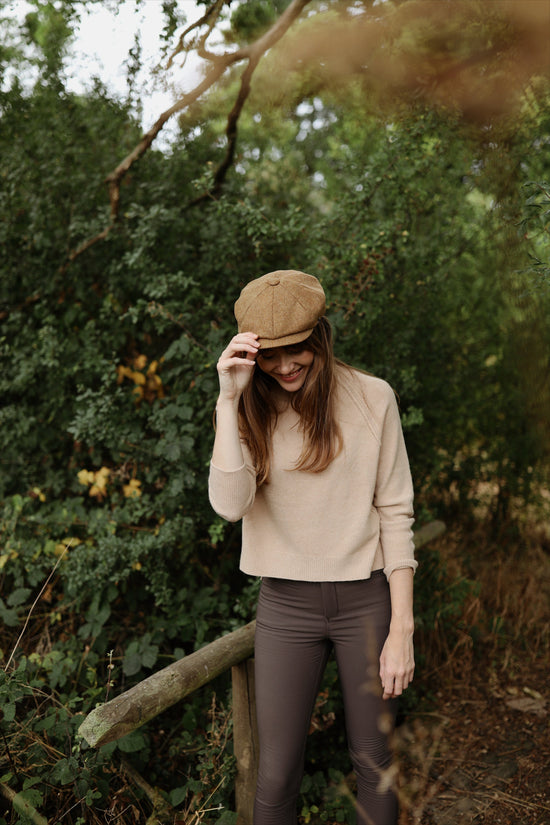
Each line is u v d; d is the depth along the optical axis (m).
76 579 2.61
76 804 1.88
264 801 1.69
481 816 2.31
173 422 2.90
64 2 2.80
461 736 2.79
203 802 2.11
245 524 1.72
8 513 2.96
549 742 2.71
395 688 1.63
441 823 2.28
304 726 1.72
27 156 3.31
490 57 2.42
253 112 3.22
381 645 1.67
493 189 2.94
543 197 1.82
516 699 3.04
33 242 3.29
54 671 2.36
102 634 2.67
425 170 3.00
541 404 4.05
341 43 2.63
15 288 3.48
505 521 4.48
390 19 2.46
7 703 1.95
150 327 3.11
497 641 3.50
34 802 1.80
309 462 1.59
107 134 3.33
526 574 4.02
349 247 2.82
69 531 2.98
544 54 2.35
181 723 2.56
